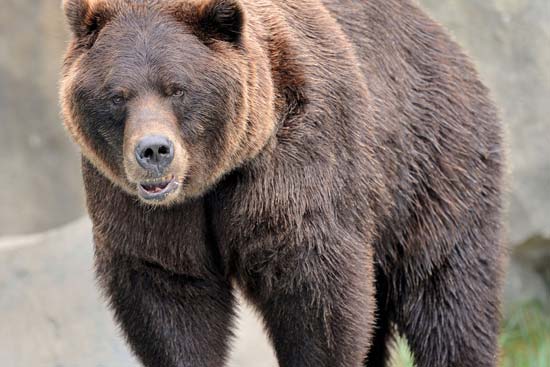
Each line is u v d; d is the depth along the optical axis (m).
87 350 15.34
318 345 11.34
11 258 17.02
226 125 10.45
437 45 12.77
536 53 18.30
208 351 11.55
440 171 12.50
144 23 10.36
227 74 10.37
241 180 10.86
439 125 12.51
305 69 10.95
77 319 15.81
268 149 10.73
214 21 10.41
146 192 10.20
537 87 18.22
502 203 13.03
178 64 10.22
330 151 11.02
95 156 10.66
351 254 11.23
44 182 27.50
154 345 11.46
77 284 16.30
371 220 11.62
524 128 18.19
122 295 11.35
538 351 16.83
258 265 11.14
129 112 10.16
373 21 12.32
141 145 9.91
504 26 18.42
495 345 13.01
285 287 11.16
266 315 11.55
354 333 11.34
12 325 16.00
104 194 10.98
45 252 16.95
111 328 15.52
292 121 10.84
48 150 27.31
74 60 10.63
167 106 10.20
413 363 13.16
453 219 12.57
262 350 15.38
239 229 10.99
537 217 18.00
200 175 10.55
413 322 12.86
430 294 12.73
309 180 10.88
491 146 12.87
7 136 27.20
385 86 12.15
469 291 12.73
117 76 10.20
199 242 11.16
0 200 27.34
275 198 10.82
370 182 11.52
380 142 11.88
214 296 11.48
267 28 10.96
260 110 10.55
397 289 12.82
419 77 12.51
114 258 11.21
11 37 26.94
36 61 27.03
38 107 27.20
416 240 12.55
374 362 13.66
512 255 18.38
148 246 10.99
